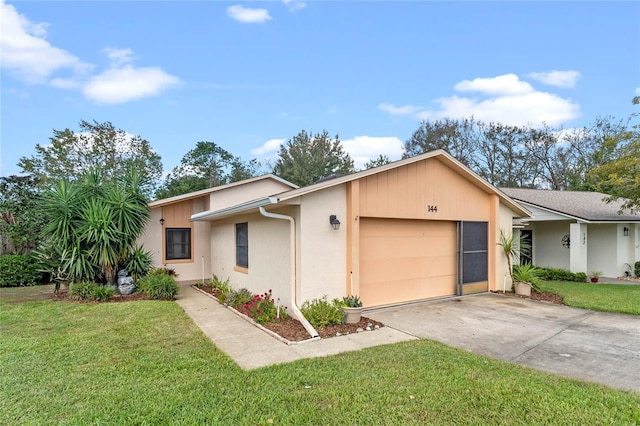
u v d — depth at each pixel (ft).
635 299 30.27
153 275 32.58
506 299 30.35
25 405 11.64
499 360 16.08
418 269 29.35
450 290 31.50
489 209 33.83
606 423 10.71
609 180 44.29
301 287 22.65
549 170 97.45
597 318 23.97
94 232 29.50
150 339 18.81
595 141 90.89
